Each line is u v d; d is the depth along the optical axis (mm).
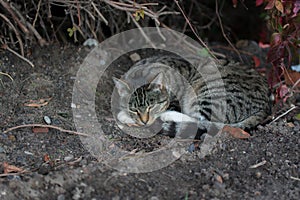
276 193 1056
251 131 1270
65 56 1458
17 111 1257
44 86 1346
